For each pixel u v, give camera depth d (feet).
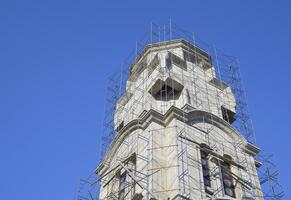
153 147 179.22
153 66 225.35
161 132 187.62
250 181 187.42
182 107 196.75
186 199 157.69
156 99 213.25
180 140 180.55
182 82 215.31
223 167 187.21
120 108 229.86
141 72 234.58
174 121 188.14
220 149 191.72
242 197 177.68
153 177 167.94
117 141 201.36
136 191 172.45
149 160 173.99
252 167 195.31
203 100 214.90
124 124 217.97
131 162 187.52
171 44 240.12
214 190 173.06
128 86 237.86
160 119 191.93
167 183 168.66
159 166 173.88
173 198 158.20
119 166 190.49
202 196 165.78
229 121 222.07
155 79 212.84
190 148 180.96
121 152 196.54
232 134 201.46
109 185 191.83
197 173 173.37
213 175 179.22
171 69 221.87
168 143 182.19
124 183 186.09
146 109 203.10
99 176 200.75
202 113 198.49
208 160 184.75
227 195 178.19
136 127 195.11
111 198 184.65
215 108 216.13
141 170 175.73
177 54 234.17
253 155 201.57
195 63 238.07
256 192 184.24
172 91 212.64
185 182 165.48
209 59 247.09
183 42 241.96
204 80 229.66
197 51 245.45
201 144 185.78
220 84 232.73
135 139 191.42
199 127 193.16
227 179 184.65
